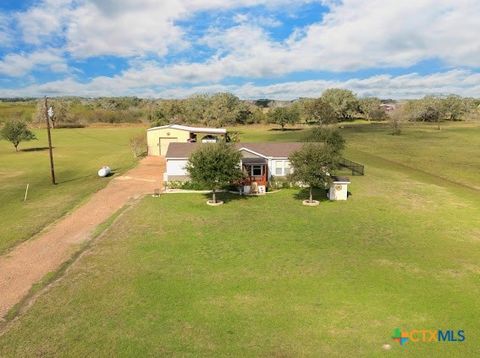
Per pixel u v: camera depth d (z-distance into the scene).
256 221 25.66
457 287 16.53
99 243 21.50
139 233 23.09
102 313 14.34
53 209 28.66
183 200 30.86
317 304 15.05
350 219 26.34
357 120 146.00
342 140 49.31
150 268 18.23
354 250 20.73
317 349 12.34
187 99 134.75
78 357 11.94
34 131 102.19
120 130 106.25
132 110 143.75
